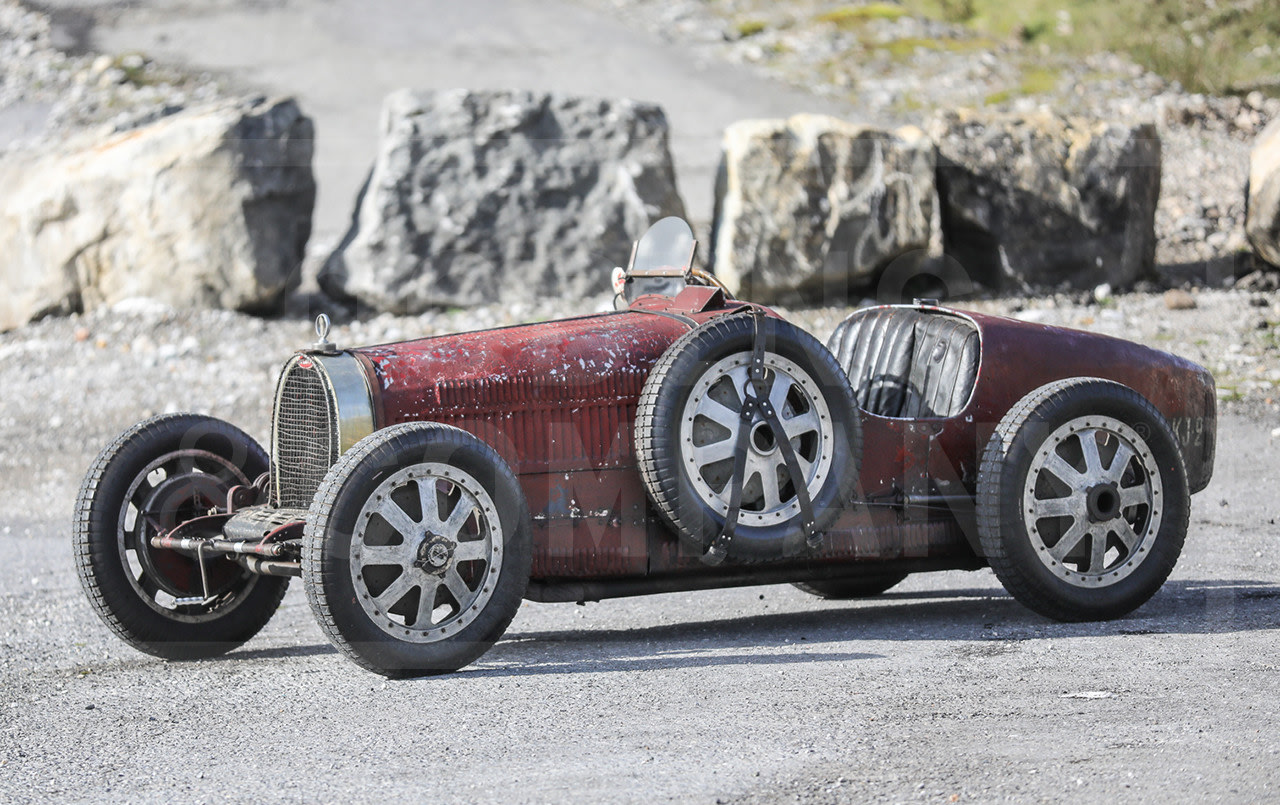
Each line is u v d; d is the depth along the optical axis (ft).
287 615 51.55
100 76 164.25
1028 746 28.96
